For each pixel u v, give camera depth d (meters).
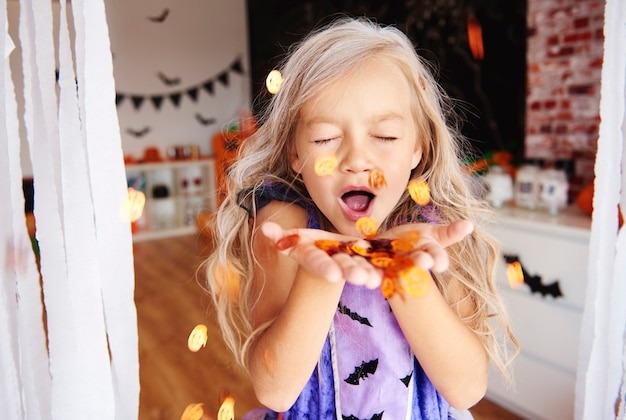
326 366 0.56
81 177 0.44
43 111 0.44
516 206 1.48
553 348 1.30
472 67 1.96
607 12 0.49
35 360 0.47
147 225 3.76
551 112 1.62
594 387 0.53
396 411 0.55
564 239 1.25
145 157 3.81
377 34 0.53
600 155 0.51
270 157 0.60
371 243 0.42
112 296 0.45
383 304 0.55
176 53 3.85
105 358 0.46
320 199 0.50
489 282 0.60
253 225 0.57
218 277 0.63
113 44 3.63
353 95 0.48
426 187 0.52
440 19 2.12
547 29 1.60
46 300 0.45
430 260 0.36
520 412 1.41
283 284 0.55
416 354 0.51
